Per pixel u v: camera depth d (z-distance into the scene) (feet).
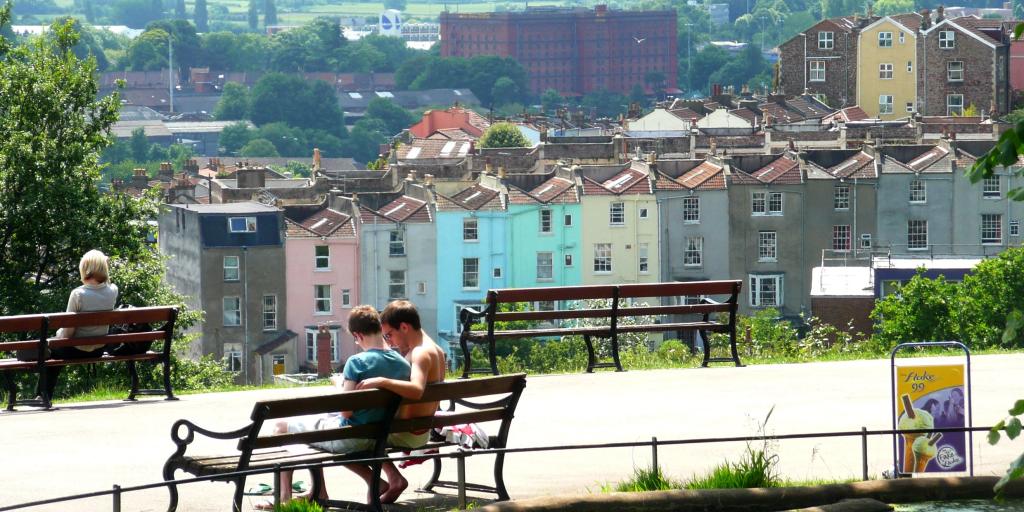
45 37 384.47
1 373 236.02
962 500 113.70
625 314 184.34
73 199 351.46
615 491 111.45
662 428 141.38
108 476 118.73
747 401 157.07
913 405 114.62
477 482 117.50
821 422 145.07
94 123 377.50
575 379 174.09
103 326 157.89
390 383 100.94
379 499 102.99
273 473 107.34
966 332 383.86
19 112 366.22
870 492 112.16
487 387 107.14
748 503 108.58
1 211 347.97
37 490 113.60
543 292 179.01
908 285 401.49
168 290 357.00
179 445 101.60
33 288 347.36
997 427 91.20
